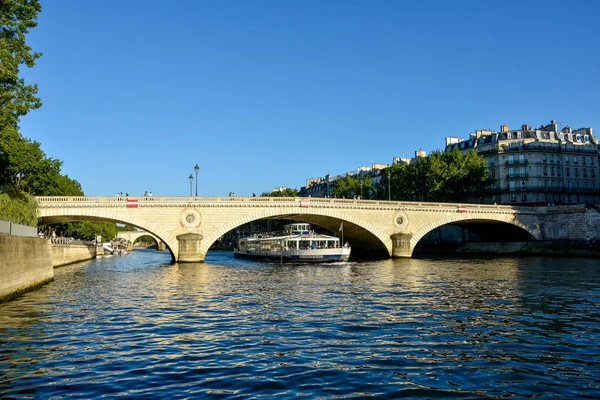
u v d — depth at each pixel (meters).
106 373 13.79
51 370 14.08
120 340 17.95
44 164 65.38
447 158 99.31
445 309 24.61
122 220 60.69
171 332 19.38
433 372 13.93
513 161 99.94
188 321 21.78
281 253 76.12
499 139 105.38
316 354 15.88
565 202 100.81
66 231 94.75
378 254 81.38
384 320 21.69
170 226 62.81
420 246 111.06
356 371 14.01
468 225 92.31
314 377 13.43
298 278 43.72
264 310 24.84
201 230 63.62
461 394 12.16
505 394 12.19
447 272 47.84
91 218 64.19
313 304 26.78
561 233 82.50
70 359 15.25
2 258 27.02
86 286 36.91
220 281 41.06
